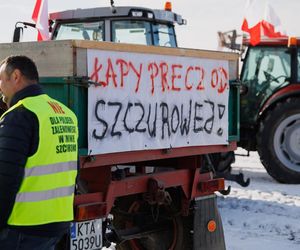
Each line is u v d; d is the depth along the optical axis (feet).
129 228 17.33
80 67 13.93
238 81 18.21
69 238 14.23
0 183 10.93
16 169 10.94
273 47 35.50
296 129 34.35
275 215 26.04
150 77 15.43
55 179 11.55
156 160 17.51
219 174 25.17
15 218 11.21
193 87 16.67
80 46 13.85
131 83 14.96
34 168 11.24
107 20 27.20
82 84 13.91
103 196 14.99
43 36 27.68
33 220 11.27
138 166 17.16
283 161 34.37
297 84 34.47
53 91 14.20
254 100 35.37
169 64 15.93
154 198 16.17
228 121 18.11
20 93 11.62
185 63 16.42
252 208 27.35
